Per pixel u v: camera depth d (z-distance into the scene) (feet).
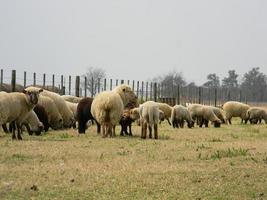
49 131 80.53
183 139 68.69
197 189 34.37
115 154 49.70
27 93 62.64
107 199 31.07
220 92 264.52
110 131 68.95
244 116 125.70
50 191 32.68
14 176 36.96
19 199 30.53
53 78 127.34
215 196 32.60
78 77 127.75
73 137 67.77
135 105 77.25
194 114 107.34
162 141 64.34
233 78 478.59
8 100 60.03
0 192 32.01
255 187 35.35
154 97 158.10
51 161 44.16
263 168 42.50
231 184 36.14
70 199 30.89
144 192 33.14
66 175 37.73
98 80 149.28
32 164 42.24
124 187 34.35
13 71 101.04
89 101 76.18
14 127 63.10
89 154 49.01
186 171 40.57
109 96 68.18
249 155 50.60
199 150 54.49
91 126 98.58
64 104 86.84
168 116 107.45
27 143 57.21
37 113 76.79
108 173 38.93
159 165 43.27
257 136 76.89
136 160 45.88
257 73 473.26
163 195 32.45
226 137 73.82
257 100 454.40
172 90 188.75
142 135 68.85
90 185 34.68
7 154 47.44
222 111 128.98
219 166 43.29
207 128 99.30
